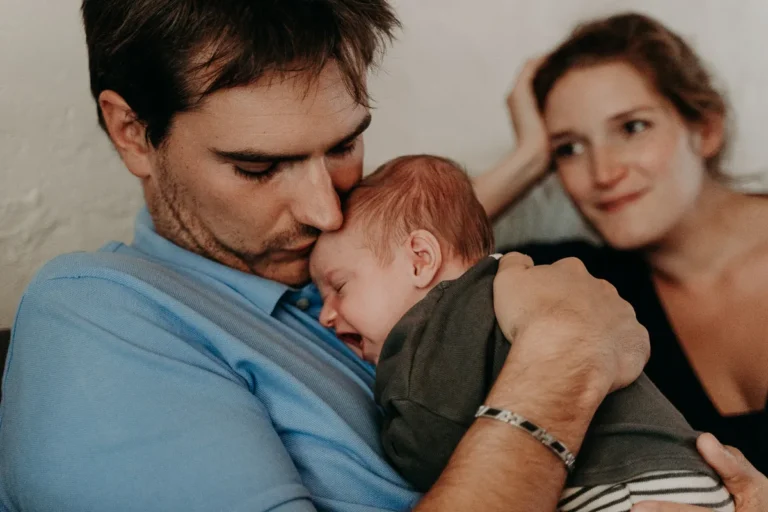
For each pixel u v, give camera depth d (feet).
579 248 4.75
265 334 2.83
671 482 2.28
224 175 2.83
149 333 2.47
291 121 2.68
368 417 2.82
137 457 2.24
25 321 2.63
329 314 3.19
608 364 2.30
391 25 3.03
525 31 4.66
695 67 4.59
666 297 4.61
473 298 2.67
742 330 4.50
